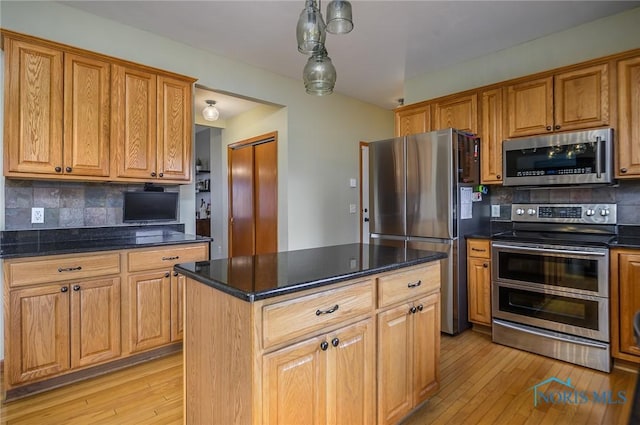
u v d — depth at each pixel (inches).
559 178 106.3
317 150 173.9
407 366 68.2
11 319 78.1
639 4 101.4
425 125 140.1
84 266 87.2
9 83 84.7
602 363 92.0
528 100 114.2
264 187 179.3
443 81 148.3
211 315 54.4
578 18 109.2
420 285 71.2
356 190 194.2
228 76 137.3
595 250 92.3
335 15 59.8
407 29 115.0
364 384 59.5
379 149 134.1
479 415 74.4
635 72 95.3
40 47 88.7
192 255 106.0
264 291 45.7
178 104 112.6
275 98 154.6
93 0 98.2
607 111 99.4
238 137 199.0
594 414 74.3
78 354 86.6
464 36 120.1
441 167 117.0
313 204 172.6
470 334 119.6
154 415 74.4
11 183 95.0
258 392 45.6
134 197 114.3
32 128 87.7
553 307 100.4
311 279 51.8
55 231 100.5
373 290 61.2
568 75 106.2
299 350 50.1
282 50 130.7
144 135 105.4
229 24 111.7
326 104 177.6
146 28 114.0
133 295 95.0
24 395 80.9
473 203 125.3
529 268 105.0
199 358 58.1
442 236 117.4
